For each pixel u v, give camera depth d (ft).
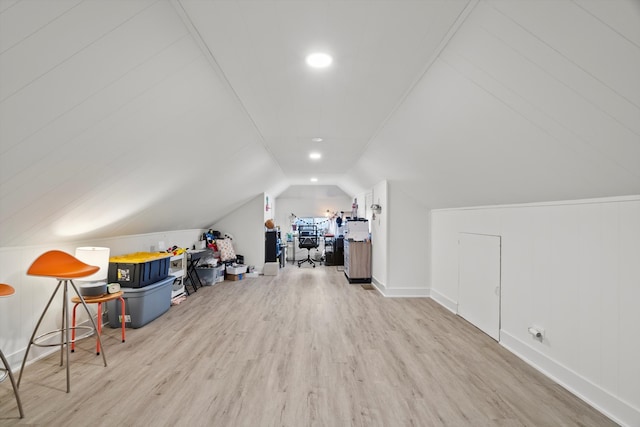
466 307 12.69
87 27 4.28
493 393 7.35
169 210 13.85
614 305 6.58
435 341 10.47
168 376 8.01
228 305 14.78
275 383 7.71
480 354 9.50
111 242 12.62
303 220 30.83
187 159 10.20
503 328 10.27
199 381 7.77
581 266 7.39
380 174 16.72
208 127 9.15
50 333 8.57
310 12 5.05
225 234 23.08
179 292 15.74
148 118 6.96
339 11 5.01
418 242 16.58
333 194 30.27
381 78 7.36
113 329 11.48
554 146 6.10
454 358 9.20
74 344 9.66
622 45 3.78
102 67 5.01
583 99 4.76
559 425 6.22
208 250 20.22
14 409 6.52
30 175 6.10
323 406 6.78
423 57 6.37
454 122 7.73
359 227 20.90
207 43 5.93
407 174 13.67
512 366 8.73
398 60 6.54
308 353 9.45
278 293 17.17
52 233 9.04
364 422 6.26
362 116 10.02
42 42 4.07
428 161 10.86
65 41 4.25
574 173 6.50
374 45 6.00
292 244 30.53
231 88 7.92
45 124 5.22
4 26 3.65
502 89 5.74
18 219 7.28
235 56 6.41
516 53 4.93
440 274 15.33
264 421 6.26
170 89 6.58
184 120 7.98
